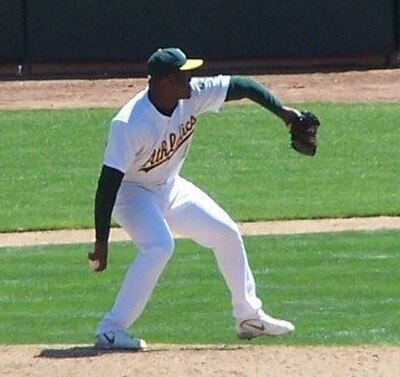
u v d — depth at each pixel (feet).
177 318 111.75
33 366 77.77
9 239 159.12
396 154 211.82
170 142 84.17
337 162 207.21
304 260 136.05
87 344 98.07
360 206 173.99
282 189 189.37
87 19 323.98
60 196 188.14
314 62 324.39
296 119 87.25
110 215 83.15
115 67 323.78
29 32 324.19
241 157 212.02
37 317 114.73
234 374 74.08
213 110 87.20
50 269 136.26
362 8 323.16
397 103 259.19
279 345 92.58
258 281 126.11
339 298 118.62
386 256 137.49
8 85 307.37
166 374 74.28
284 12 323.57
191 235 88.38
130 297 85.35
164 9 323.16
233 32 323.37
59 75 322.75
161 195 86.74
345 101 264.72
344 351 81.10
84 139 228.22
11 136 230.07
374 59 323.57
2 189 192.85
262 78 309.01
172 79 81.87
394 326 105.81
